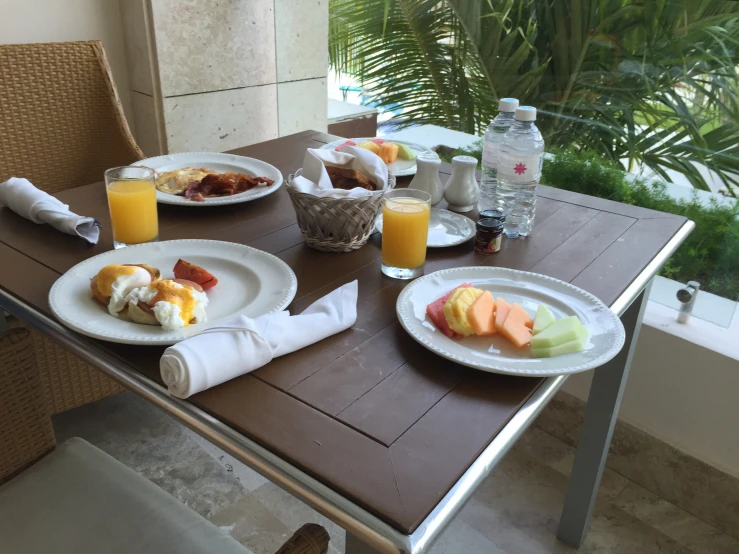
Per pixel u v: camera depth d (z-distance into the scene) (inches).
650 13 61.3
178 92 78.0
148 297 31.0
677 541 57.9
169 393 27.0
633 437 63.6
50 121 61.4
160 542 32.6
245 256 37.7
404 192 38.8
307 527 26.7
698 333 59.5
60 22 71.1
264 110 88.2
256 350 27.9
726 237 60.7
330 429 25.3
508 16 71.2
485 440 25.1
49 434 38.5
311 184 39.1
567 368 28.4
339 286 36.4
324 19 89.6
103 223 43.4
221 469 62.7
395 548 20.8
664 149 63.9
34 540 32.6
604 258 40.7
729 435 58.5
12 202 43.3
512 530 58.1
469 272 36.7
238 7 79.4
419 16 78.7
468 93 78.1
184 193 47.4
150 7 71.8
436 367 29.5
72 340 30.9
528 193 43.1
